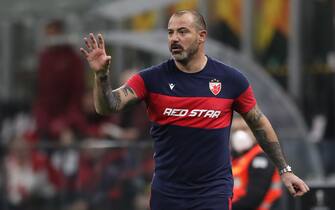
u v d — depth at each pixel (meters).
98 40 18.08
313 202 24.34
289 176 19.48
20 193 32.56
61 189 32.03
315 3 38.03
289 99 36.97
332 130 37.81
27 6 36.78
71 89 37.06
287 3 37.91
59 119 36.78
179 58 18.64
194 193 18.89
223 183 18.94
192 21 18.64
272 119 34.84
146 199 30.72
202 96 18.78
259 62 37.59
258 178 24.28
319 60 38.06
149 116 19.11
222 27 37.34
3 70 38.31
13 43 37.81
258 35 37.75
